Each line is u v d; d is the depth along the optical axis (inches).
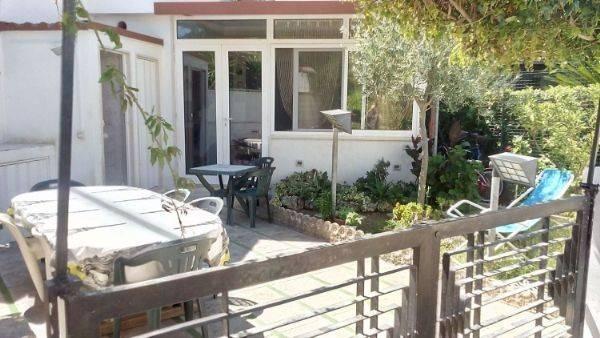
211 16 294.5
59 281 50.7
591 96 274.2
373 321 80.6
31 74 242.1
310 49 295.3
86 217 129.1
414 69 209.9
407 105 290.4
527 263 105.7
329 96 298.5
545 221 109.0
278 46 297.3
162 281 56.1
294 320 71.0
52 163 239.1
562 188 199.3
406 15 104.3
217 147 313.1
